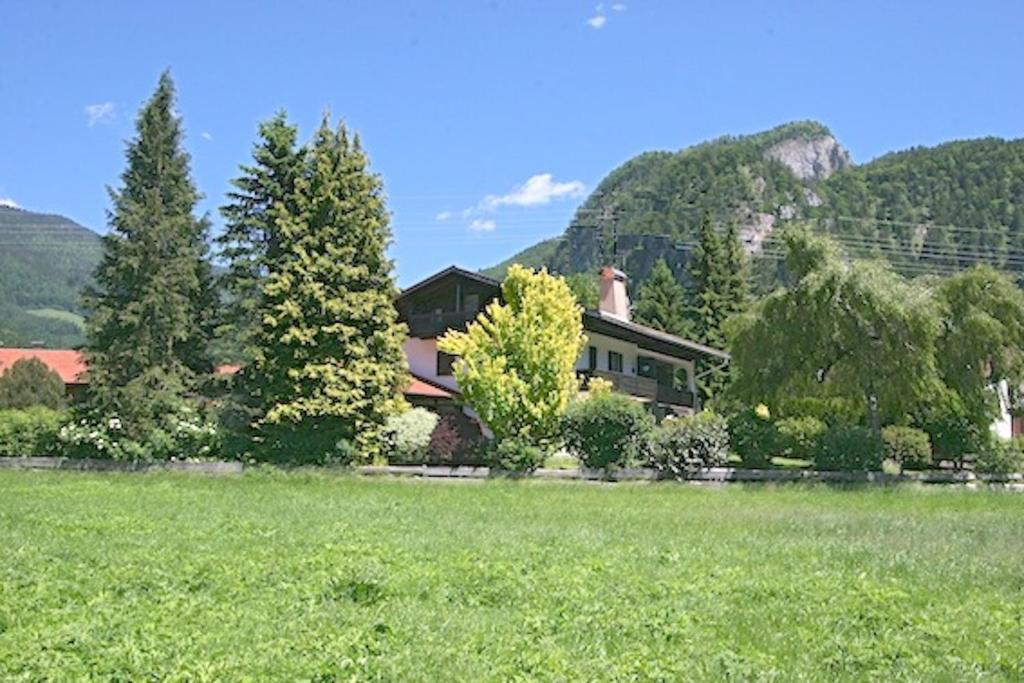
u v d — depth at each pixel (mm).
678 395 54531
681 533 17188
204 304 38125
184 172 38250
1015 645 8711
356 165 36281
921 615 9750
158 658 7648
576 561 12922
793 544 15516
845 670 7992
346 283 35094
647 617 9430
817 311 32562
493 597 10492
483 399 32844
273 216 35562
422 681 7332
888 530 17859
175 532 15984
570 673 7547
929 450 35375
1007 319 33281
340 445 33219
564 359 33312
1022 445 34719
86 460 33281
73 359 56125
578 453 32656
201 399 36219
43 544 14078
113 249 36156
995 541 16172
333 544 14352
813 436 36219
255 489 26703
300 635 8516
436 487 28375
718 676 7684
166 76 38000
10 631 8469
